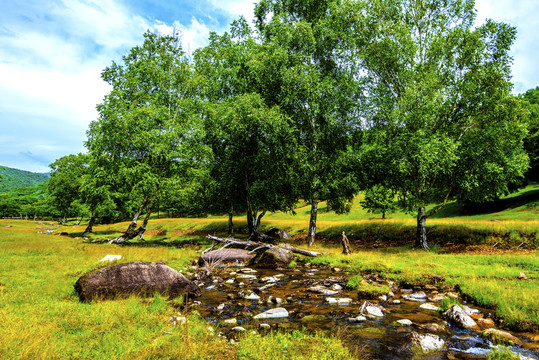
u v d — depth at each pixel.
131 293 8.35
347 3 24.11
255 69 25.61
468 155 20.36
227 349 5.01
